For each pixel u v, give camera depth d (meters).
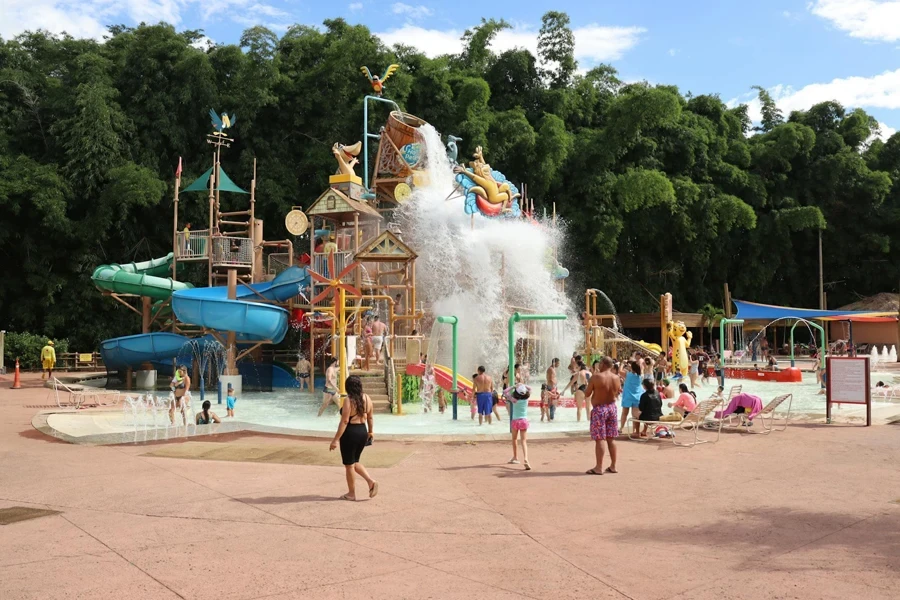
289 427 16.08
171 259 33.53
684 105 59.19
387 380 20.89
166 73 44.69
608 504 8.76
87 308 42.09
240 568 6.32
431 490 9.59
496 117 47.75
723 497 9.11
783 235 55.66
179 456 12.38
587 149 49.00
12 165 40.88
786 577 6.02
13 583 5.93
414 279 24.53
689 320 48.09
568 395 23.52
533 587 5.82
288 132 47.53
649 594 5.64
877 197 56.75
